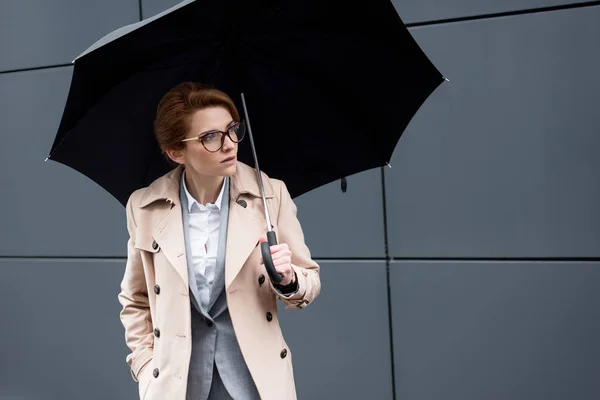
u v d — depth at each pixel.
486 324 3.44
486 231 3.42
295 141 2.23
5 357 4.46
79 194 4.22
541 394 3.36
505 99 3.36
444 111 3.47
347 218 3.68
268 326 1.95
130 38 1.77
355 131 2.20
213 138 1.83
